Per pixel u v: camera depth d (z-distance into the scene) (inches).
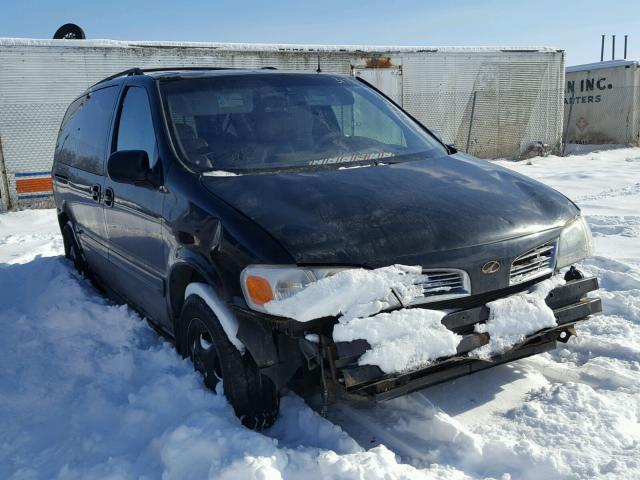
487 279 116.3
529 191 136.9
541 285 123.1
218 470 100.4
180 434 110.3
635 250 251.1
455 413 127.1
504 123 650.2
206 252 120.2
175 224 132.0
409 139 166.1
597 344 153.8
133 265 164.7
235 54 515.8
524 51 641.6
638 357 147.6
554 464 104.3
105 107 193.8
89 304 192.9
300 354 114.0
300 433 118.3
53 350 169.6
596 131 824.9
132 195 156.1
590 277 130.8
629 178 475.2
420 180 135.3
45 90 462.3
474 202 126.7
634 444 111.1
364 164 144.6
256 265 109.3
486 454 109.7
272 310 106.6
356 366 105.1
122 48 480.1
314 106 164.2
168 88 159.2
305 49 541.0
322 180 131.1
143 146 157.2
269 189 125.7
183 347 140.2
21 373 157.1
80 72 471.2
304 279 106.2
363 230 113.6
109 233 179.8
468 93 625.6
